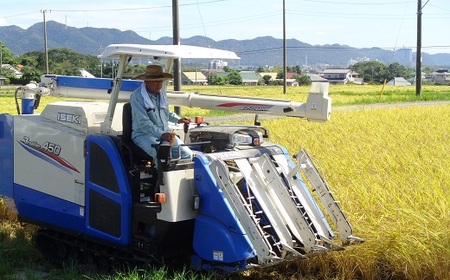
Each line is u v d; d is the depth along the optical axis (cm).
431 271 710
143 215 707
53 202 812
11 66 10475
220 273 688
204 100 841
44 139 816
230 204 661
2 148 882
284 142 1608
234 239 658
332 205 716
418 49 5066
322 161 1191
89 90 902
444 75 16050
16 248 864
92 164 752
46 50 6488
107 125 757
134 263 749
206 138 764
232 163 709
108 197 736
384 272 739
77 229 787
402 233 736
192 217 693
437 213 808
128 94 840
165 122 743
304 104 757
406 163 1217
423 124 2178
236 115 3262
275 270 788
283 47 5634
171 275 724
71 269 760
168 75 724
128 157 736
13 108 3481
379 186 937
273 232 663
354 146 1532
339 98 5162
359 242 711
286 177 712
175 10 1841
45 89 920
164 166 684
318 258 763
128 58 740
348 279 743
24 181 850
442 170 1073
